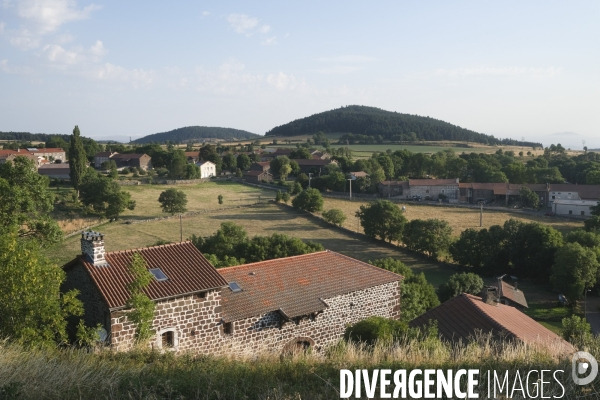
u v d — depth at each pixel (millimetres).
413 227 74125
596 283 55219
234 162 173500
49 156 178750
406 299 37688
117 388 11133
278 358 15117
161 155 164625
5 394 9883
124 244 71875
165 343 22109
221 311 23812
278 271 28953
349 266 31078
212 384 11422
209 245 56594
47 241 30656
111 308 20422
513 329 24047
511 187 120500
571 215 102875
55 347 18172
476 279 49469
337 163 163750
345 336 22234
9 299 17844
